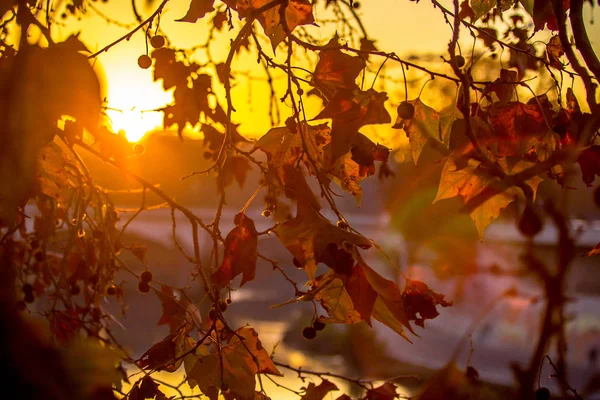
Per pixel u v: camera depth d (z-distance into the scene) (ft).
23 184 6.65
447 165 8.71
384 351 27.58
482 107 8.98
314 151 8.58
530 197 8.15
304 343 34.96
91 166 10.14
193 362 8.64
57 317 9.16
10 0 7.71
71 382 6.30
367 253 29.22
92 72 7.64
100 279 9.95
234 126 9.45
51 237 10.25
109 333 9.55
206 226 8.64
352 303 8.10
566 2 9.21
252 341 8.63
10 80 6.86
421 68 8.47
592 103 8.41
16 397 5.97
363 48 8.89
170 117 9.04
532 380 8.79
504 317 21.02
